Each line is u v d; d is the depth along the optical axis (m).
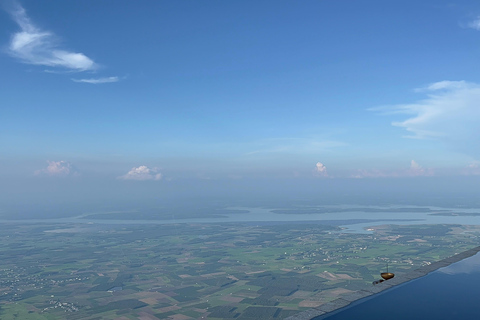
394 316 6.91
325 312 7.27
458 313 7.04
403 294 8.48
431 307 7.45
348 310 7.37
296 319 6.86
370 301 7.97
